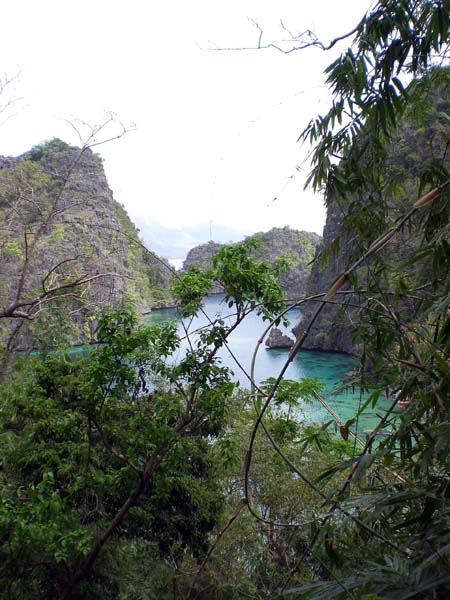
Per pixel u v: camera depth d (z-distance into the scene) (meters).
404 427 1.69
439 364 1.51
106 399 5.20
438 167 1.97
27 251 7.87
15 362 8.41
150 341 4.84
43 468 5.04
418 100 2.05
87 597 4.86
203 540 5.77
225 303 4.86
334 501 1.71
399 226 1.59
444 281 1.91
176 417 4.90
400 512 1.94
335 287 1.57
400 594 1.38
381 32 1.88
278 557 5.38
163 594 5.64
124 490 5.07
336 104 2.00
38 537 3.99
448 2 1.75
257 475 6.34
